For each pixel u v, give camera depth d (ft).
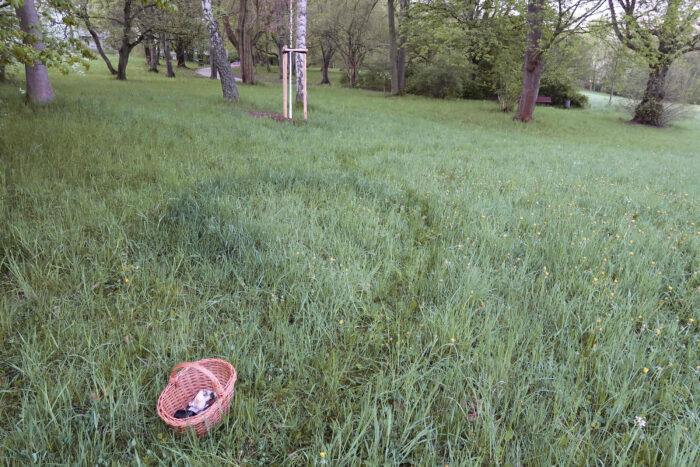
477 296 11.12
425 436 7.20
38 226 13.02
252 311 10.23
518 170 26.53
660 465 6.64
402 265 13.05
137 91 54.75
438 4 69.31
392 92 96.84
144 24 78.69
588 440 6.92
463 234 15.25
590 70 117.29
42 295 10.14
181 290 11.02
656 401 8.04
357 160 26.04
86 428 6.91
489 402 7.44
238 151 25.62
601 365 8.57
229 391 7.04
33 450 6.43
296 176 20.44
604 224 16.96
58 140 22.84
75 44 18.19
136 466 6.32
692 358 9.25
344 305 10.68
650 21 55.31
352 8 119.34
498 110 77.05
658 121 77.51
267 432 7.21
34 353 8.17
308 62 157.69
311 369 8.58
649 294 11.57
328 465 6.41
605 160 34.63
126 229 13.71
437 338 9.30
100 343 8.91
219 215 14.73
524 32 65.21
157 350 8.63
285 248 13.21
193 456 6.48
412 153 29.91
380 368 8.75
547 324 10.32
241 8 88.33
